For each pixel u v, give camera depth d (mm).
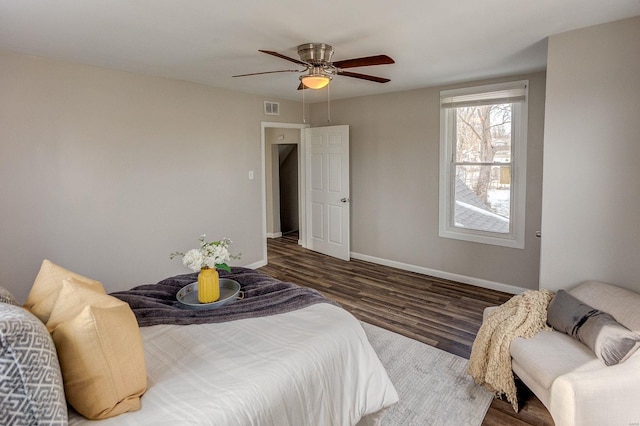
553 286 2689
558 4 2064
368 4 2033
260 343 1713
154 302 2225
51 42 2617
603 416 1733
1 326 975
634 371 1772
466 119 4281
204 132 4238
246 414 1304
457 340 3037
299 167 6129
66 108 3137
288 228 7852
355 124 5234
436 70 3580
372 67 3447
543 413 2178
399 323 3355
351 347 1829
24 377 997
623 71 2318
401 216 4902
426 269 4742
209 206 4363
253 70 3480
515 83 3787
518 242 3953
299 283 4457
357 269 4980
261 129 4969
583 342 2055
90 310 1217
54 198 3119
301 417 1500
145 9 2064
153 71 3512
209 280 2281
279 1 1979
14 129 2875
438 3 2033
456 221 4488
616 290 2273
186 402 1299
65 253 3213
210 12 2119
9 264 2914
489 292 4102
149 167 3748
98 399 1196
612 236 2439
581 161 2508
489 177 4164
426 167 4586
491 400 2297
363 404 1804
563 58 2516
